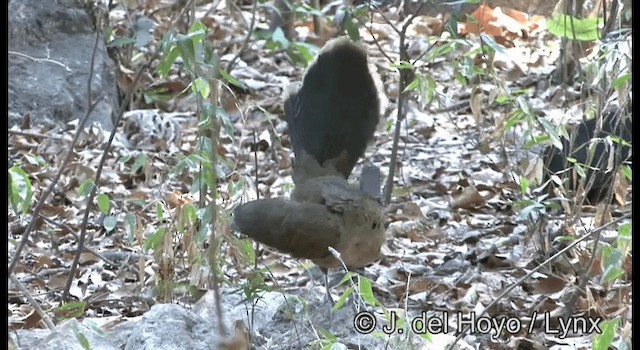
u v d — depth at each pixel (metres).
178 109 18.08
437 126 16.58
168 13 15.41
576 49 14.36
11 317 10.38
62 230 12.87
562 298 10.72
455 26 11.12
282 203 9.19
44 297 11.16
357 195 9.18
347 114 9.94
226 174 14.21
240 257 9.65
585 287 10.19
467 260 12.12
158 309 8.80
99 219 13.09
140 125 16.39
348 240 9.04
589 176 12.34
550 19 11.48
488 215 13.59
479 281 11.43
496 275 11.62
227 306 9.21
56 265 12.08
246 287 8.68
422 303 10.86
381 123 10.17
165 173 14.60
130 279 11.61
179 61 18.03
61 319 9.96
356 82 9.97
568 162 11.77
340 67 9.93
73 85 17.36
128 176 14.59
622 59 9.52
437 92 11.98
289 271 11.62
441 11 11.80
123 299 10.88
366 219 9.09
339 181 9.47
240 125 16.67
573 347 9.80
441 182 14.62
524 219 11.12
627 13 9.74
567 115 13.06
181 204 10.36
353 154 10.02
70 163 14.81
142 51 18.22
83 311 10.15
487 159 14.93
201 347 8.50
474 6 13.10
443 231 12.92
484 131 14.56
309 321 8.42
